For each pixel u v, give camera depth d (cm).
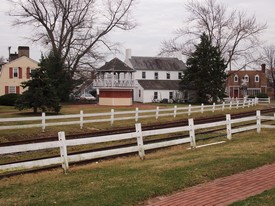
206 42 6781
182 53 7350
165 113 3622
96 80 5731
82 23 6097
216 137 2080
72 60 6175
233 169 1092
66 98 6038
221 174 1046
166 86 7538
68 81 5959
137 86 7212
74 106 5034
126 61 7769
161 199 825
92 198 798
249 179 991
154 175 1005
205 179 991
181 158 1288
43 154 1706
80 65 6222
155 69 7725
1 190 918
